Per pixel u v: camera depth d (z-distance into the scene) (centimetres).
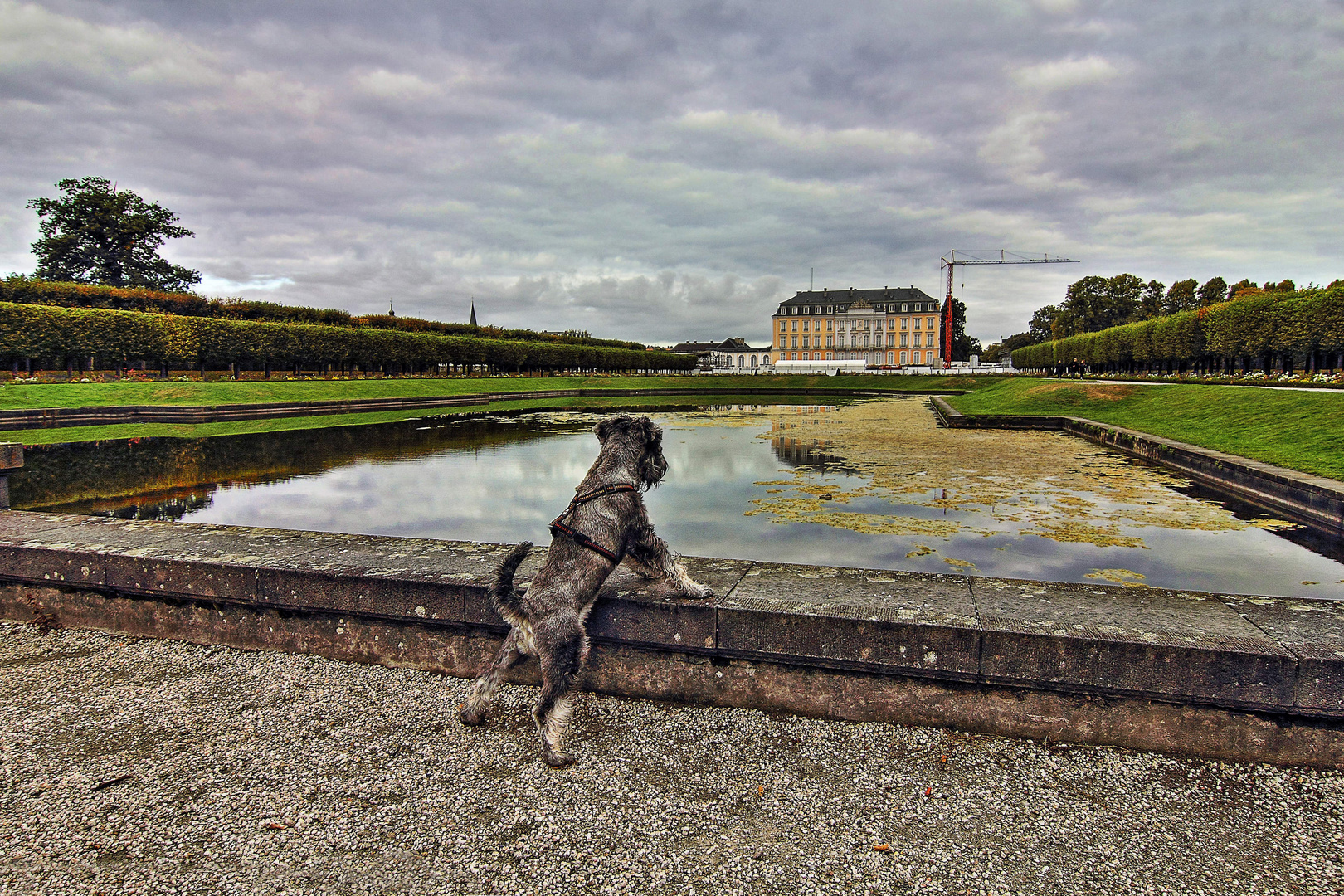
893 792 260
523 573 359
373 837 239
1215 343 3097
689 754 287
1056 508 834
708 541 678
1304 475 848
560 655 272
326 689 347
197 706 330
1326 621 297
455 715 320
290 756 288
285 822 246
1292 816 243
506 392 3806
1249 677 268
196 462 1228
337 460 1255
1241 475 934
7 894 212
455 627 355
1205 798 254
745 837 237
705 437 1711
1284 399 1369
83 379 2683
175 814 251
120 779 272
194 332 2905
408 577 358
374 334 3819
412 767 279
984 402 2716
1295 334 2530
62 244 4966
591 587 289
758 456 1336
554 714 271
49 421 1912
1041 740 292
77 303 3008
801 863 224
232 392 2547
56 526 476
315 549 414
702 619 317
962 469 1161
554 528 302
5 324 2341
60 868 224
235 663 377
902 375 6462
